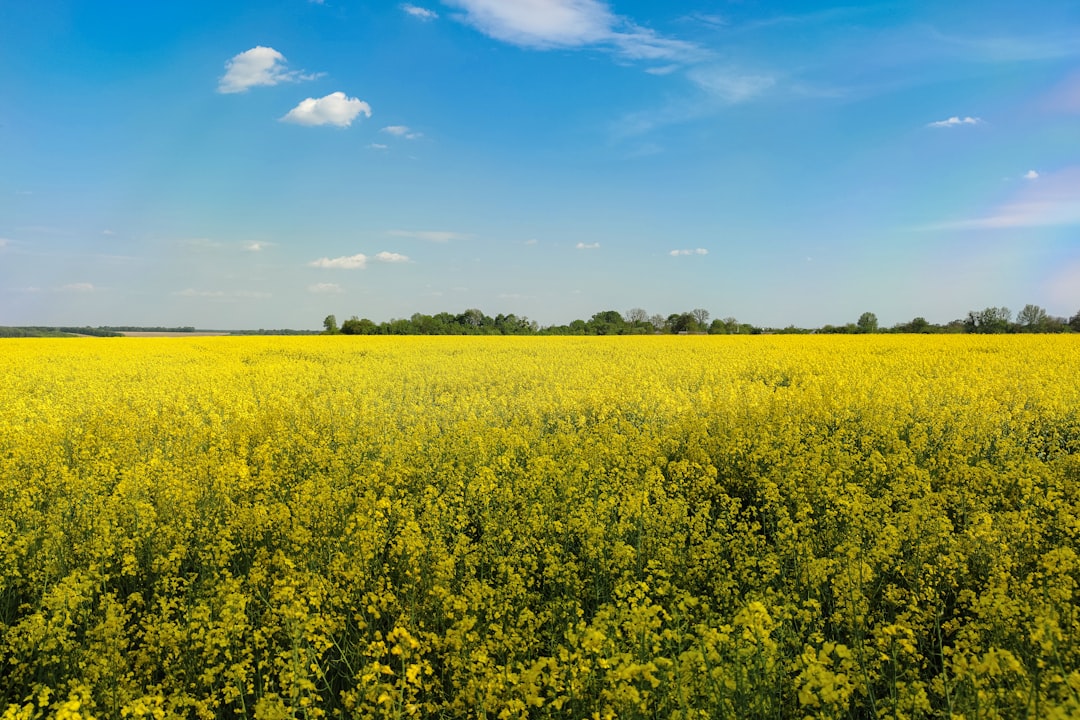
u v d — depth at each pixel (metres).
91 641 5.47
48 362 30.08
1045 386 17.98
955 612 5.88
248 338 55.25
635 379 22.19
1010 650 4.60
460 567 6.73
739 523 7.58
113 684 4.92
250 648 5.11
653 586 6.28
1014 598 5.32
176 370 26.28
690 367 26.05
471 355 35.56
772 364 26.84
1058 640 3.94
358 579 6.14
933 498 8.13
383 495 9.13
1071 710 3.49
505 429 13.65
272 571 7.02
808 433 13.08
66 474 9.75
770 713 4.20
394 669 5.24
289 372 25.70
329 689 4.95
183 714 4.46
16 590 6.86
